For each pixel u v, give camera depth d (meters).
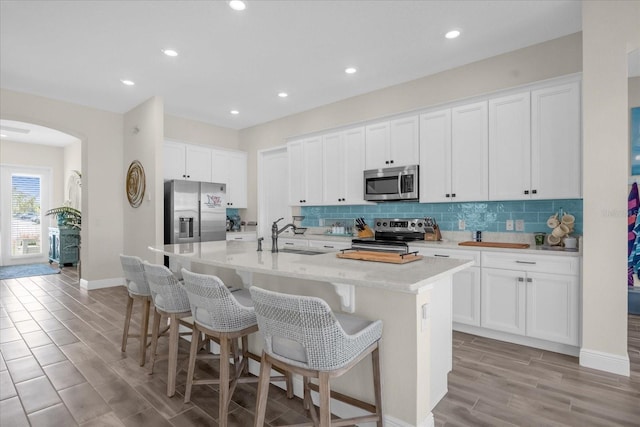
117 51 3.28
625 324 2.35
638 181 3.64
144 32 2.94
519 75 3.25
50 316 3.77
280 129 5.55
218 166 5.63
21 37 3.02
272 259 2.18
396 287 1.42
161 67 3.64
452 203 3.75
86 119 4.95
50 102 4.60
